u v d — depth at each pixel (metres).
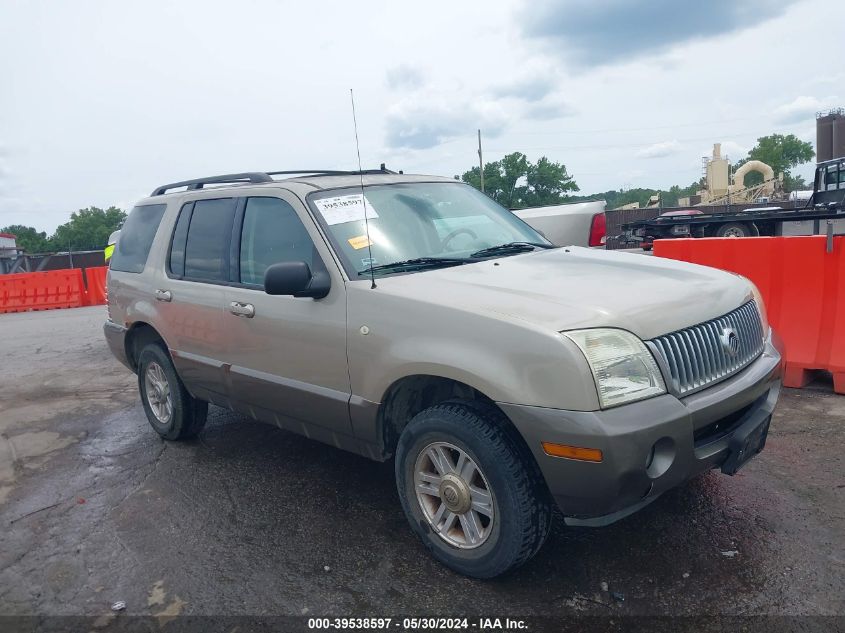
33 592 3.33
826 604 2.84
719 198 59.81
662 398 2.84
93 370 8.47
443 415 3.13
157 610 3.11
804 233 16.02
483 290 3.25
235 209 4.48
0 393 7.53
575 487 2.77
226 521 3.95
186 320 4.72
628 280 3.42
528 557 3.03
